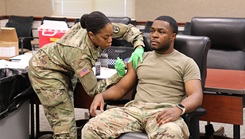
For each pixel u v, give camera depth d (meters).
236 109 2.37
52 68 2.38
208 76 2.70
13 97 2.41
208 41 2.33
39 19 6.54
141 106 2.17
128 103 2.26
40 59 2.40
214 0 5.68
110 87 2.37
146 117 2.11
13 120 2.46
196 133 2.09
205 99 2.42
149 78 2.26
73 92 2.63
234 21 3.11
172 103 2.17
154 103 2.17
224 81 2.53
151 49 2.46
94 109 2.20
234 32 3.10
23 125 2.61
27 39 4.86
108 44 2.22
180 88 2.21
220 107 2.40
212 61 3.18
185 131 1.97
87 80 2.24
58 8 6.70
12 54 3.31
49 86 2.36
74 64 2.24
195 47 2.33
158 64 2.25
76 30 2.36
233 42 3.13
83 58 2.21
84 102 2.71
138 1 6.06
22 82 2.50
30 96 2.65
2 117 2.30
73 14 6.65
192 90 2.12
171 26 2.21
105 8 6.47
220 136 3.09
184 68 2.19
